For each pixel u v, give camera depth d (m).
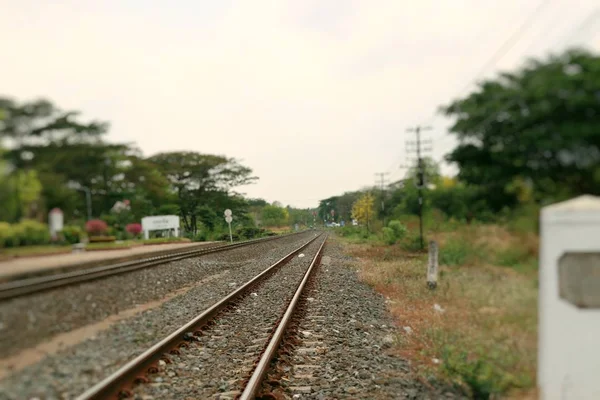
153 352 6.92
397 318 10.62
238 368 7.13
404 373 6.77
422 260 18.55
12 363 6.04
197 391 6.04
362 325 10.04
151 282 12.84
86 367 6.25
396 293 13.74
